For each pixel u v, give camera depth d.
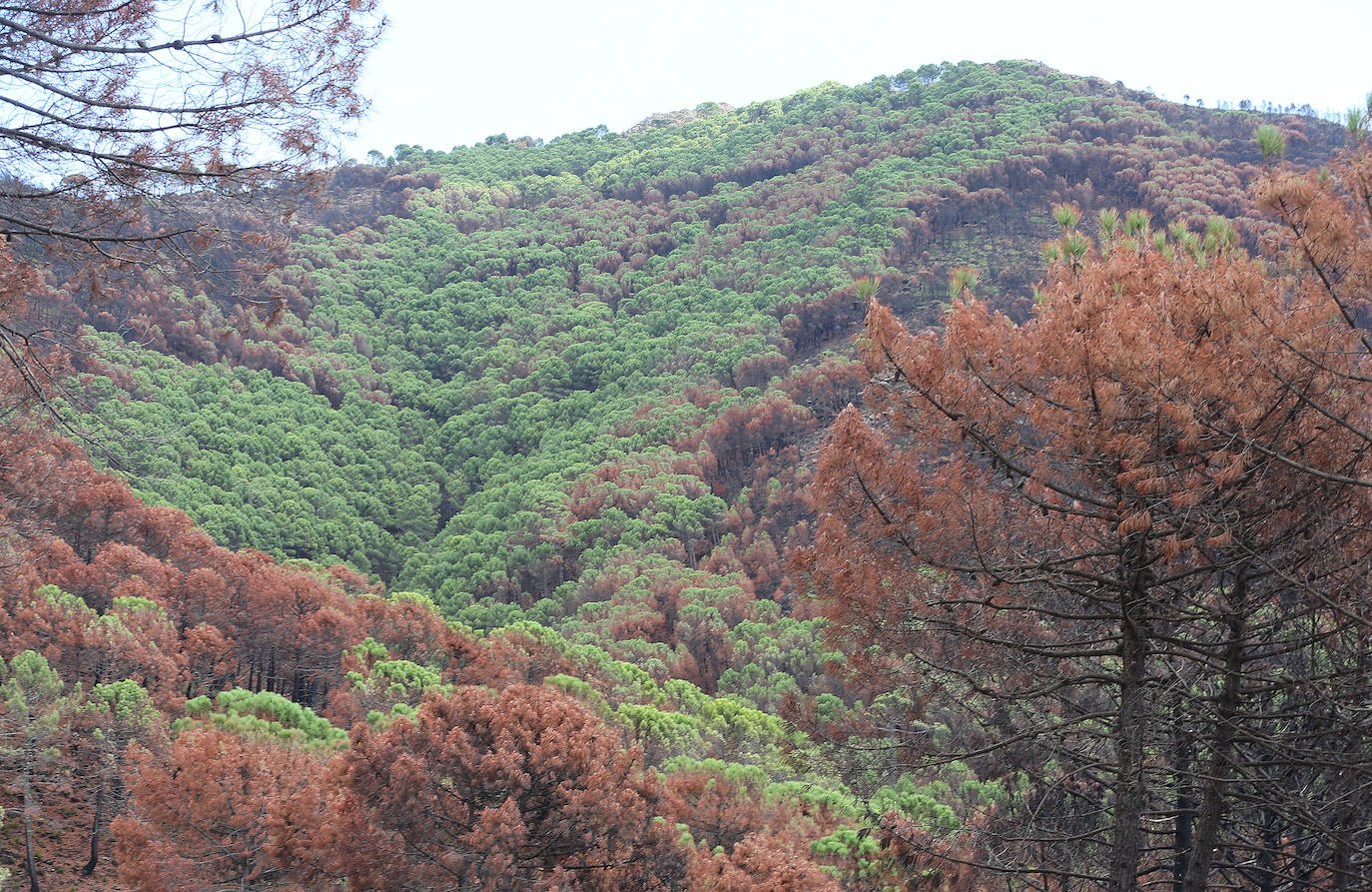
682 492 110.12
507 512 131.00
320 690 47.31
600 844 18.75
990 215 167.50
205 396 142.00
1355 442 7.05
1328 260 6.22
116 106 5.16
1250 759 8.12
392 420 181.75
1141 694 7.94
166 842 20.61
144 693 28.25
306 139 5.58
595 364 178.00
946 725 8.88
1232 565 7.64
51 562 42.16
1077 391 7.45
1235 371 6.98
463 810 18.64
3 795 29.36
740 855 20.70
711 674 74.50
